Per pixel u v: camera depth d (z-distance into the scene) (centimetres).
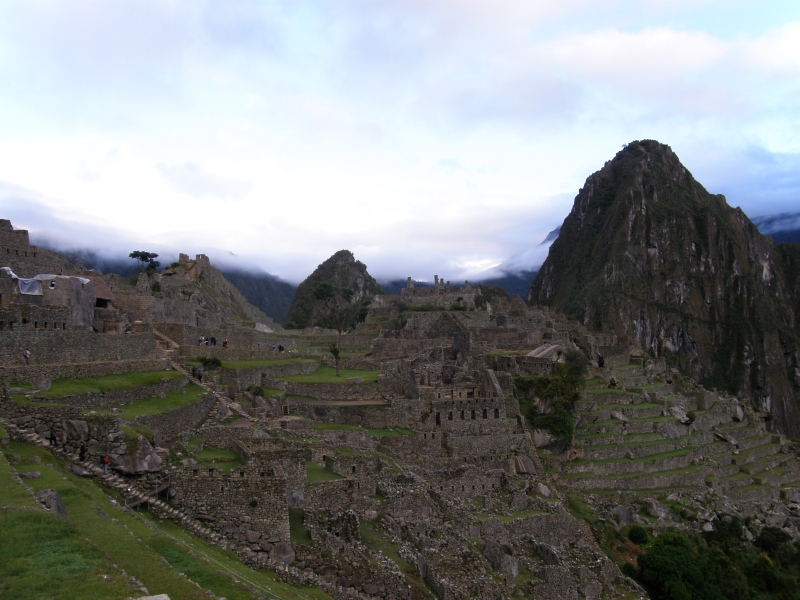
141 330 7444
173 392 6069
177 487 4259
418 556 5425
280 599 3388
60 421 4103
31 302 6462
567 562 7262
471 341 12300
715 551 9362
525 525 7456
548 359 10956
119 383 5388
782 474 13138
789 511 12094
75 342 5684
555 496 8644
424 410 8731
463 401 8919
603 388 12300
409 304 18650
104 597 2362
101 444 4116
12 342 4972
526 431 9412
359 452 7025
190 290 15188
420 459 8125
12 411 4053
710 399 14838
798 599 9469
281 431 6406
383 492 6288
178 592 2723
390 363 10050
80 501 3459
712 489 11131
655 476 10575
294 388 8856
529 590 6284
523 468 8756
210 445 5522
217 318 13375
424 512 6325
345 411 8450
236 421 6188
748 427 14762
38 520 2847
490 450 8862
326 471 5984
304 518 4941
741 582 9019
